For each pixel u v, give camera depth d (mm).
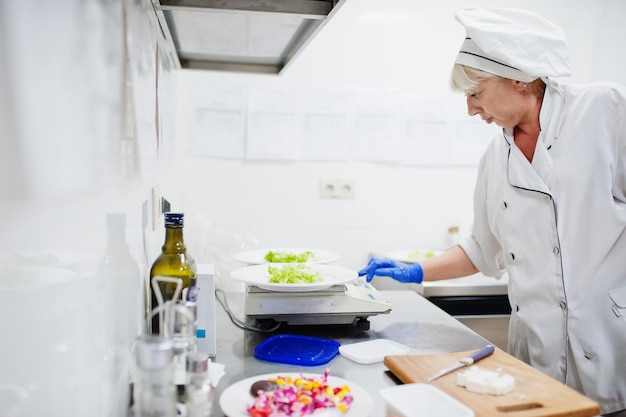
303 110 2414
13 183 422
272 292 1236
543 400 820
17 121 417
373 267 1599
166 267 913
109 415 700
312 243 2463
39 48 448
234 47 1601
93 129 635
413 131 2498
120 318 771
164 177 1659
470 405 798
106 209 705
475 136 2547
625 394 1289
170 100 1900
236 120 2375
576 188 1299
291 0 1146
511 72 1276
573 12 2537
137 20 953
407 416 717
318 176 2441
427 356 1020
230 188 2391
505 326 1995
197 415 656
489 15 1303
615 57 2576
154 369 612
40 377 480
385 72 2461
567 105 1361
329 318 1270
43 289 483
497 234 1498
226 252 2023
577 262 1298
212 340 1029
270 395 754
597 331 1279
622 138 1299
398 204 2512
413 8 2449
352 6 2408
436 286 1953
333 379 875
